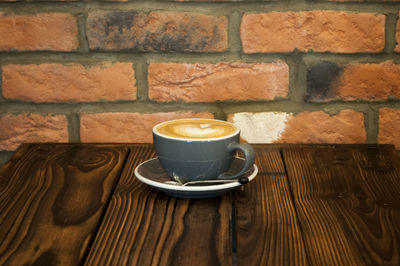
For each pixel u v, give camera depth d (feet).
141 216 2.27
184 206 2.34
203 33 3.05
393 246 2.09
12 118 3.17
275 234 2.16
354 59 3.07
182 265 2.01
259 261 2.02
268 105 3.14
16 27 3.05
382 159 2.80
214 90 3.12
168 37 3.05
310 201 2.38
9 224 2.22
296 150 2.92
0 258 2.03
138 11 3.02
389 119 3.13
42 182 2.54
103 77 3.11
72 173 2.64
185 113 3.15
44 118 3.17
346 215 2.27
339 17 3.01
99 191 2.46
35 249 2.08
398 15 3.01
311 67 3.08
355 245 2.09
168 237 2.14
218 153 2.39
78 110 3.16
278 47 3.06
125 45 3.06
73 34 3.06
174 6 3.03
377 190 2.48
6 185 2.52
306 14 3.01
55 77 3.11
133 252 2.07
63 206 2.35
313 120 3.15
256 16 3.02
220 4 3.02
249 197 2.42
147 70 3.10
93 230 2.19
